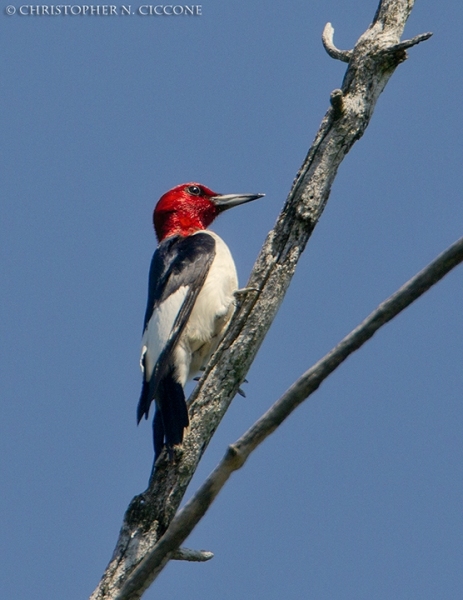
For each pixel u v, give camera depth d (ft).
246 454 19.65
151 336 39.19
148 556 21.20
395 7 36.91
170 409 33.91
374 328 19.12
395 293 19.03
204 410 33.63
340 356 19.21
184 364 39.47
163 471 33.19
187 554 30.53
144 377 37.88
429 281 18.84
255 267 34.50
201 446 33.50
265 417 19.57
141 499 32.76
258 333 33.78
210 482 20.30
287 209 34.78
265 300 34.01
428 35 35.22
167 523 32.45
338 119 35.12
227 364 33.78
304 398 19.39
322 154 34.96
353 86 35.65
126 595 21.40
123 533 32.32
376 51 35.81
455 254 18.62
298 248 34.45
